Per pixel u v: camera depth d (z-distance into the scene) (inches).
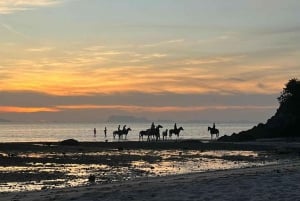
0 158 1518.2
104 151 1974.7
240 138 3100.4
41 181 961.5
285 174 825.5
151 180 867.4
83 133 6456.7
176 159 1590.8
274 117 3538.4
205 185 681.0
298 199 534.0
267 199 536.1
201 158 1649.9
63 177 1036.5
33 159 1513.3
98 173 1124.5
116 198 576.1
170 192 613.6
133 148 2186.3
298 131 3272.6
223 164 1417.3
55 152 1878.7
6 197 660.1
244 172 970.7
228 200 534.3
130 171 1173.7
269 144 2504.9
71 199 584.4
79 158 1578.5
